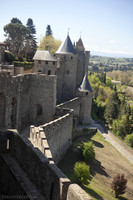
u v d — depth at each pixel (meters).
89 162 34.44
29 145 12.83
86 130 47.47
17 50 78.25
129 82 179.88
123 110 66.56
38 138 21.42
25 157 12.92
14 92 27.64
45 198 11.23
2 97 26.22
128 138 49.69
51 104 32.41
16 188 11.79
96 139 46.34
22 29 76.31
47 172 11.76
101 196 26.00
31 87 32.59
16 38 76.56
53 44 78.19
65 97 52.94
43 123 33.22
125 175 34.41
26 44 78.06
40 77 31.97
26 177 12.23
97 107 71.00
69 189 9.95
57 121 28.19
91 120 60.00
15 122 29.02
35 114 33.41
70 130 35.09
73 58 51.62
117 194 28.00
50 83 31.83
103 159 37.78
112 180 29.52
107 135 50.53
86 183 28.00
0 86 24.89
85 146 33.91
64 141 32.62
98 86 100.38
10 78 26.41
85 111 52.59
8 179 12.80
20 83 28.77
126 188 31.17
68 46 51.38
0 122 26.73
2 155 13.97
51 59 43.38
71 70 51.88
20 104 29.52
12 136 14.12
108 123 63.62
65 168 29.31
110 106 64.44
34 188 11.58
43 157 12.02
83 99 51.78
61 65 50.06
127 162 39.25
